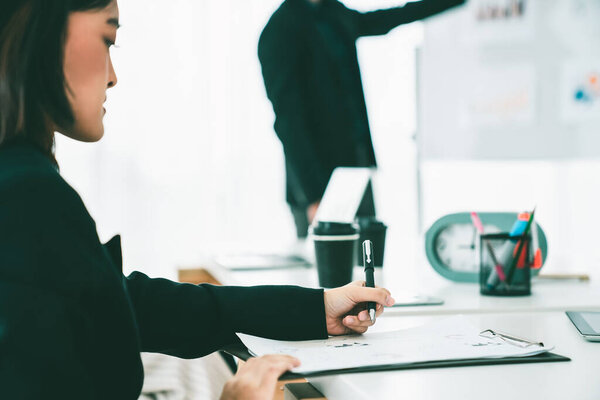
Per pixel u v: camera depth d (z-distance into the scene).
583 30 3.83
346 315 0.90
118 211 3.92
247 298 0.91
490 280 1.20
